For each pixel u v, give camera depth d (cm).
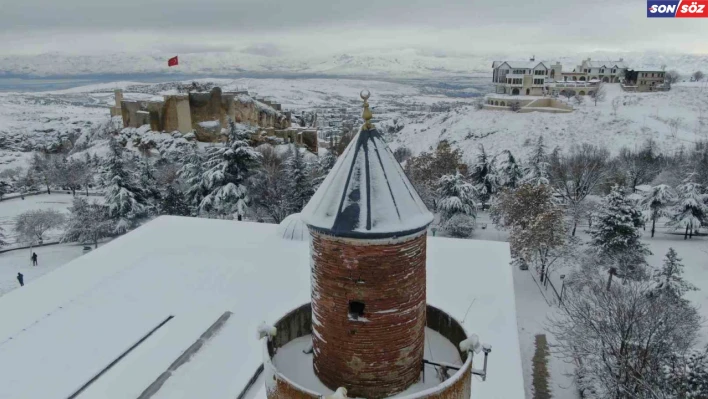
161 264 2155
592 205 4806
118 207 4047
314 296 755
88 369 1431
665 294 2683
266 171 4550
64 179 5888
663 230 4738
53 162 6488
